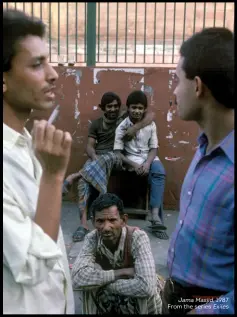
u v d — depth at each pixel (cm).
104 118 470
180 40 869
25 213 115
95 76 501
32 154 131
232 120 130
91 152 460
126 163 443
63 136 112
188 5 841
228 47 124
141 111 442
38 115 500
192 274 139
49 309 122
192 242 138
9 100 120
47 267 112
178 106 138
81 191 417
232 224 127
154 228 416
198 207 135
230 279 130
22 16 115
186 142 496
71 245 392
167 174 504
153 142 451
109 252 220
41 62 117
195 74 128
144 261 213
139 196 466
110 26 888
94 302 219
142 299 212
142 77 495
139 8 876
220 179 129
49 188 114
